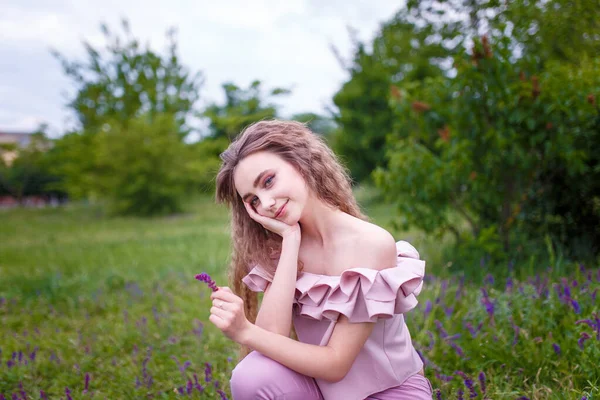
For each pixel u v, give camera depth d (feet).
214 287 5.17
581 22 13.02
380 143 47.96
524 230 13.98
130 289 15.20
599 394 5.73
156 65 70.49
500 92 12.55
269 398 5.08
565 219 13.41
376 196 43.29
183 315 11.87
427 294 10.26
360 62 48.49
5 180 86.74
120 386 8.02
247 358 5.33
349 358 5.11
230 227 6.53
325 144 6.16
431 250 15.57
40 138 85.56
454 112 13.70
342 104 48.52
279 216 5.49
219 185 6.14
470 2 15.17
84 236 34.73
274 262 6.20
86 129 68.54
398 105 15.43
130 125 55.83
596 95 11.73
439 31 16.67
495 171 13.55
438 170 13.99
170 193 50.83
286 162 5.56
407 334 5.97
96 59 70.54
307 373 5.07
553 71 12.60
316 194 5.65
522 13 13.39
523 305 8.11
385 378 5.41
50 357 9.45
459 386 6.69
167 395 7.44
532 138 12.25
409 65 43.73
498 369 6.82
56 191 89.71
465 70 12.91
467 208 15.10
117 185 52.03
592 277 9.02
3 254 26.13
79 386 8.27
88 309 13.99
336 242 5.52
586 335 6.57
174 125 56.65
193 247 23.68
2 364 9.20
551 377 6.59
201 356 8.90
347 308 5.01
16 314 13.96
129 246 26.05
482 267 11.68
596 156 12.44
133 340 10.47
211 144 57.67
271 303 5.36
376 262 5.27
